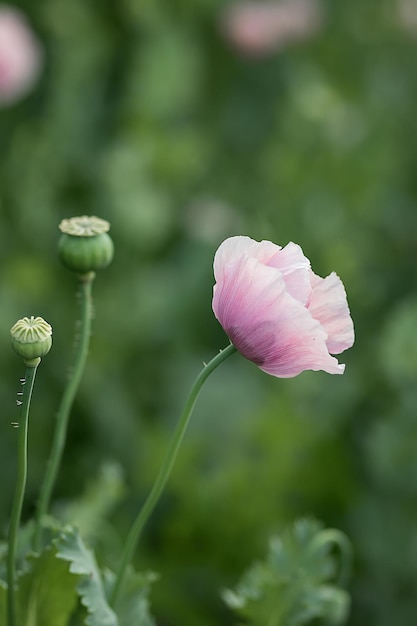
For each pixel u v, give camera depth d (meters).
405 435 2.53
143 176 3.26
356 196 3.30
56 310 3.08
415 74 3.78
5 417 2.84
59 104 3.39
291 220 3.27
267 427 2.65
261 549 2.54
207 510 2.54
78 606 1.67
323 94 3.44
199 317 3.19
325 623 2.20
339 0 4.24
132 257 3.23
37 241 3.24
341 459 2.64
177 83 3.41
